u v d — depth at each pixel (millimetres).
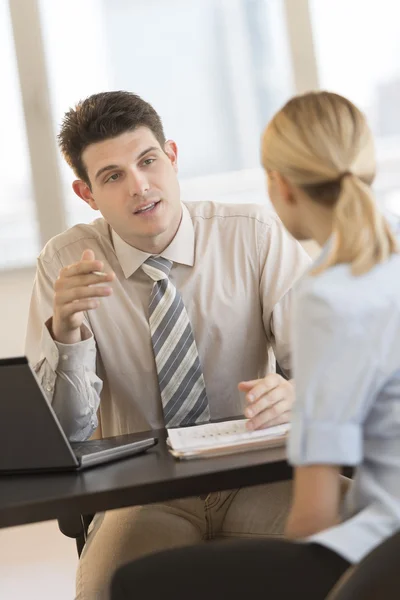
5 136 5727
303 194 1757
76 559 4172
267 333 2895
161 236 2783
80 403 2479
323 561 1411
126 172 2682
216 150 5809
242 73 5777
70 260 2916
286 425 2146
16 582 3887
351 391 1518
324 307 1524
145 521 2402
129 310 2811
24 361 1966
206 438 2111
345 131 1723
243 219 2918
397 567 1294
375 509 1514
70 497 1786
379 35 5805
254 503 2400
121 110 2697
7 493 1881
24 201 5750
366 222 1590
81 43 5723
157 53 5766
